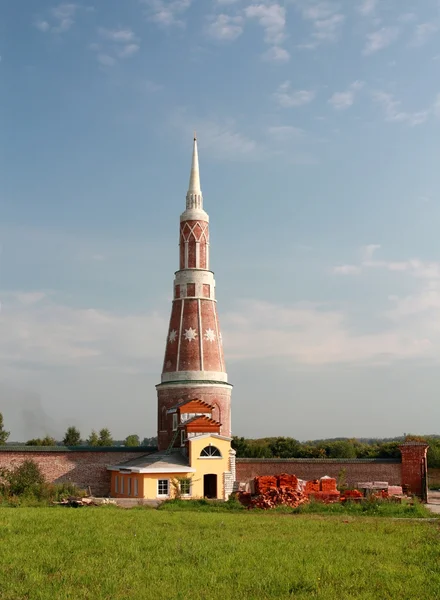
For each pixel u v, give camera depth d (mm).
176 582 25625
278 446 131125
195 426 74375
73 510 50656
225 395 82938
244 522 44219
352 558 30359
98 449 78938
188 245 87500
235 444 124688
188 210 88500
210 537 36375
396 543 34938
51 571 27234
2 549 31578
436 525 43281
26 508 53281
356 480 78375
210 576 26531
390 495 64625
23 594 23781
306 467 79375
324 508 54312
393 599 23750
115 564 28375
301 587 25250
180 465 70750
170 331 85938
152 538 35219
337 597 23906
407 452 77562
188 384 81375
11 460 75500
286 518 47750
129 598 23266
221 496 71438
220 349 85312
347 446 133875
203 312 85125
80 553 30734
